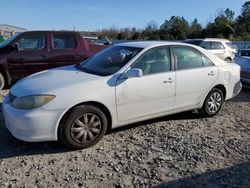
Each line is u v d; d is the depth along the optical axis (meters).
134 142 5.21
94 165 4.42
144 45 5.73
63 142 4.77
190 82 6.00
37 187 3.86
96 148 4.96
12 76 9.13
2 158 4.58
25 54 9.16
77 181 4.00
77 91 4.77
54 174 4.16
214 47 17.94
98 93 4.90
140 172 4.25
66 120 4.70
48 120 4.59
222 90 6.74
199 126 6.06
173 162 4.55
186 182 4.02
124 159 4.61
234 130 5.91
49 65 9.45
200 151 4.91
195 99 6.21
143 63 5.46
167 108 5.79
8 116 4.73
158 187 3.90
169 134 5.59
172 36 72.06
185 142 5.24
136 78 5.29
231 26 73.25
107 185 3.92
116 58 5.57
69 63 9.68
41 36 9.41
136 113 5.39
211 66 6.42
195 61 6.20
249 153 4.89
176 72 5.81
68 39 9.76
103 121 5.01
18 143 5.08
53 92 4.67
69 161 4.52
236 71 6.95
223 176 4.18
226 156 4.77
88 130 4.90
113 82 5.08
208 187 3.92
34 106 4.58
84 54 9.85
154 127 5.92
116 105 5.11
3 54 8.98
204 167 4.41
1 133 5.47
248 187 3.94
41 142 5.11
